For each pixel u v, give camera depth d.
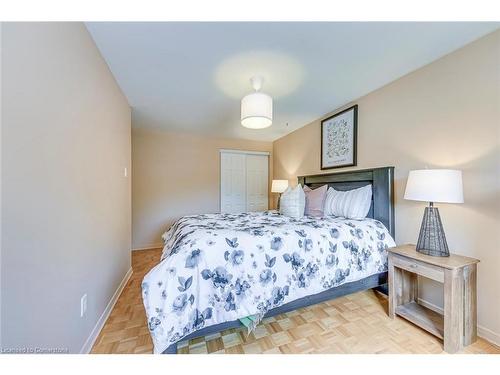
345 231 1.83
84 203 1.35
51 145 1.00
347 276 1.73
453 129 1.69
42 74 0.94
